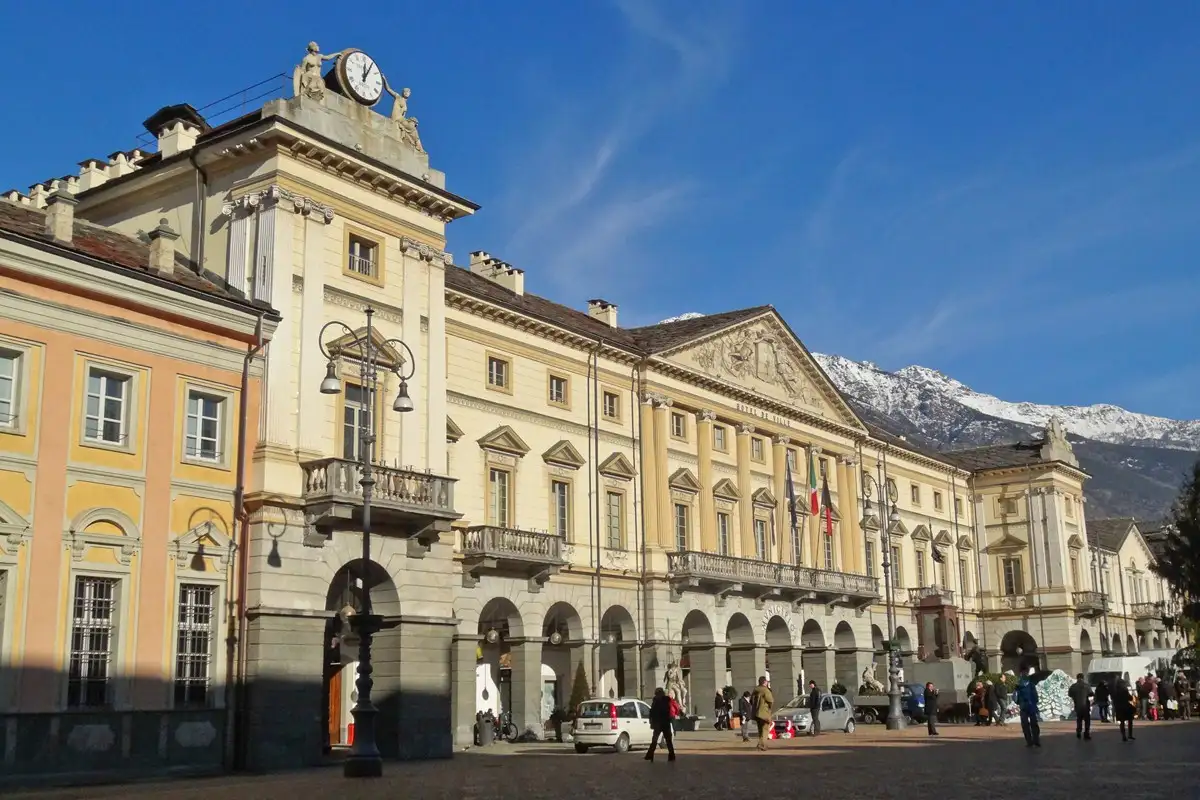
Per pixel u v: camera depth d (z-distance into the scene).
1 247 27.28
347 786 24.14
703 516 55.12
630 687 50.09
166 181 36.59
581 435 49.25
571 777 25.98
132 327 30.03
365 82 37.34
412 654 35.22
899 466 76.12
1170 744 34.16
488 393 45.03
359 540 34.47
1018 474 85.44
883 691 61.59
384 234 37.09
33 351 27.91
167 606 29.88
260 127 33.75
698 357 56.16
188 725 29.77
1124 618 98.00
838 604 63.62
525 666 44.22
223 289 34.19
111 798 22.30
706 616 53.47
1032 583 83.75
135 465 29.64
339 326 35.22
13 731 26.17
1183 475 60.03
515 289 52.12
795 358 64.62
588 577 48.06
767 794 20.72
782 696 58.62
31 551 27.16
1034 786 21.20
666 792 21.53
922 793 20.28
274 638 31.64
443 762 33.16
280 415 32.97
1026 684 34.75
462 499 43.09
